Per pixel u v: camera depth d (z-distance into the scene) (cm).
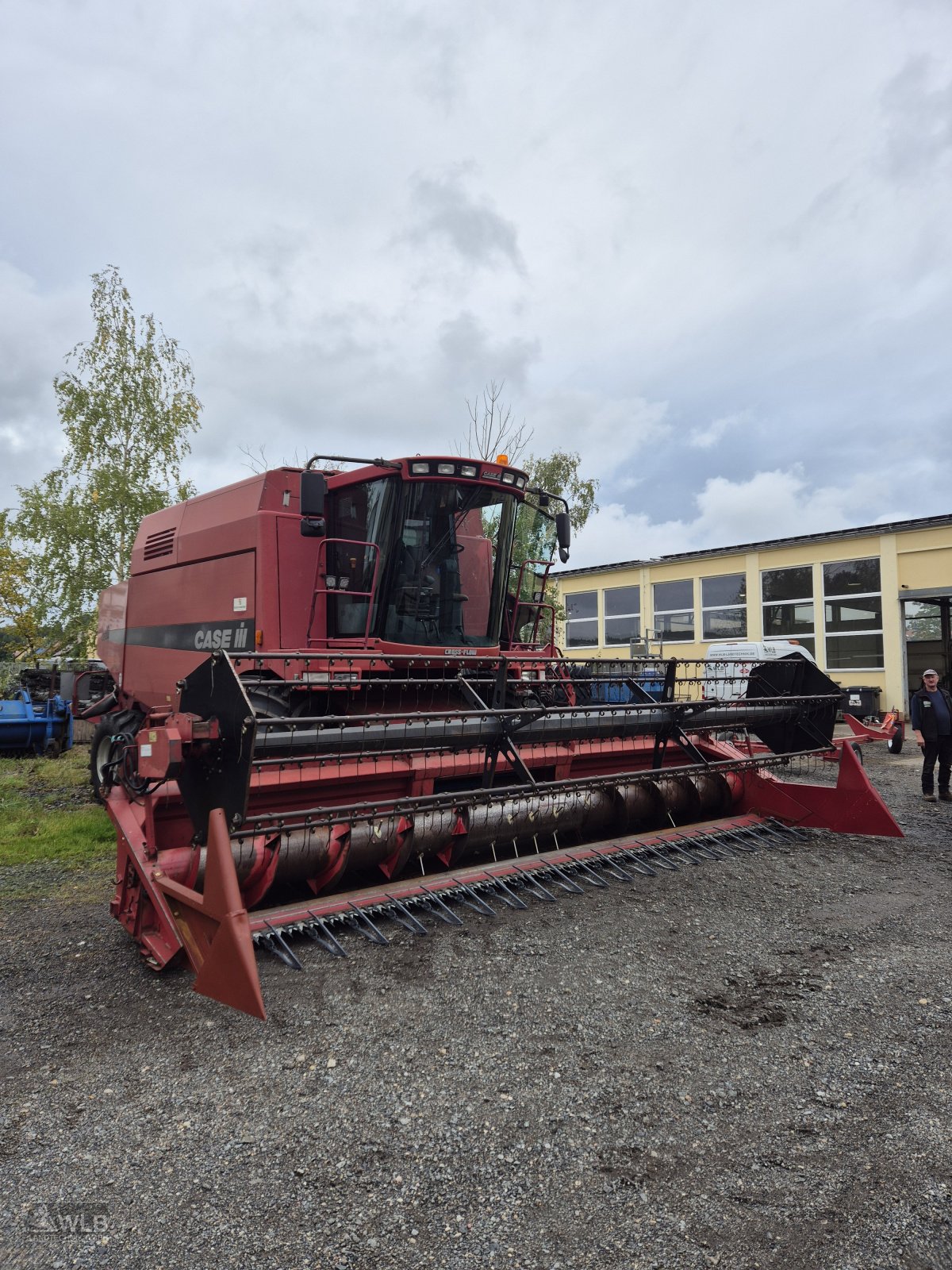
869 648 2145
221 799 386
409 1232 227
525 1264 214
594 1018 360
